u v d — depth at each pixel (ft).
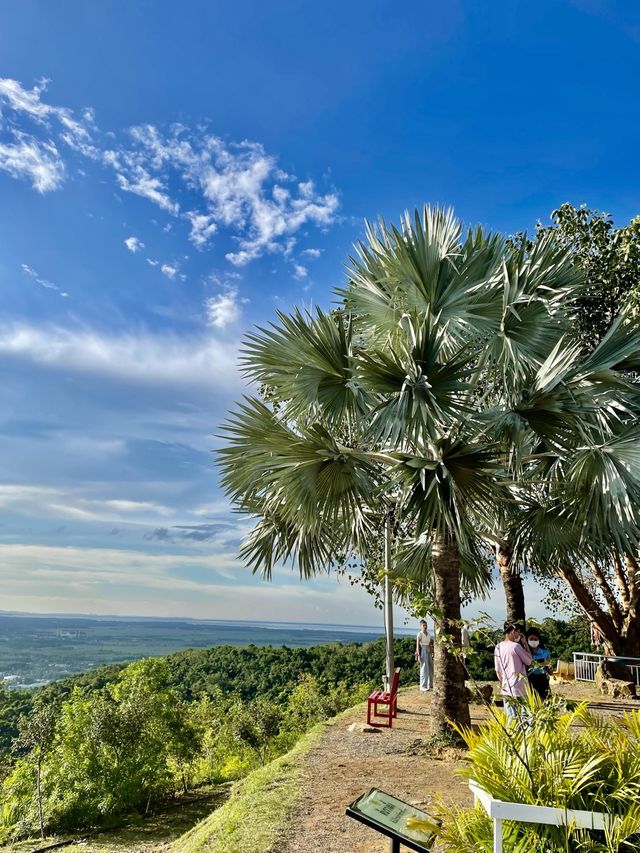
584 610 50.26
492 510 30.12
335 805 20.10
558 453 29.12
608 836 8.34
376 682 117.50
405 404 24.23
